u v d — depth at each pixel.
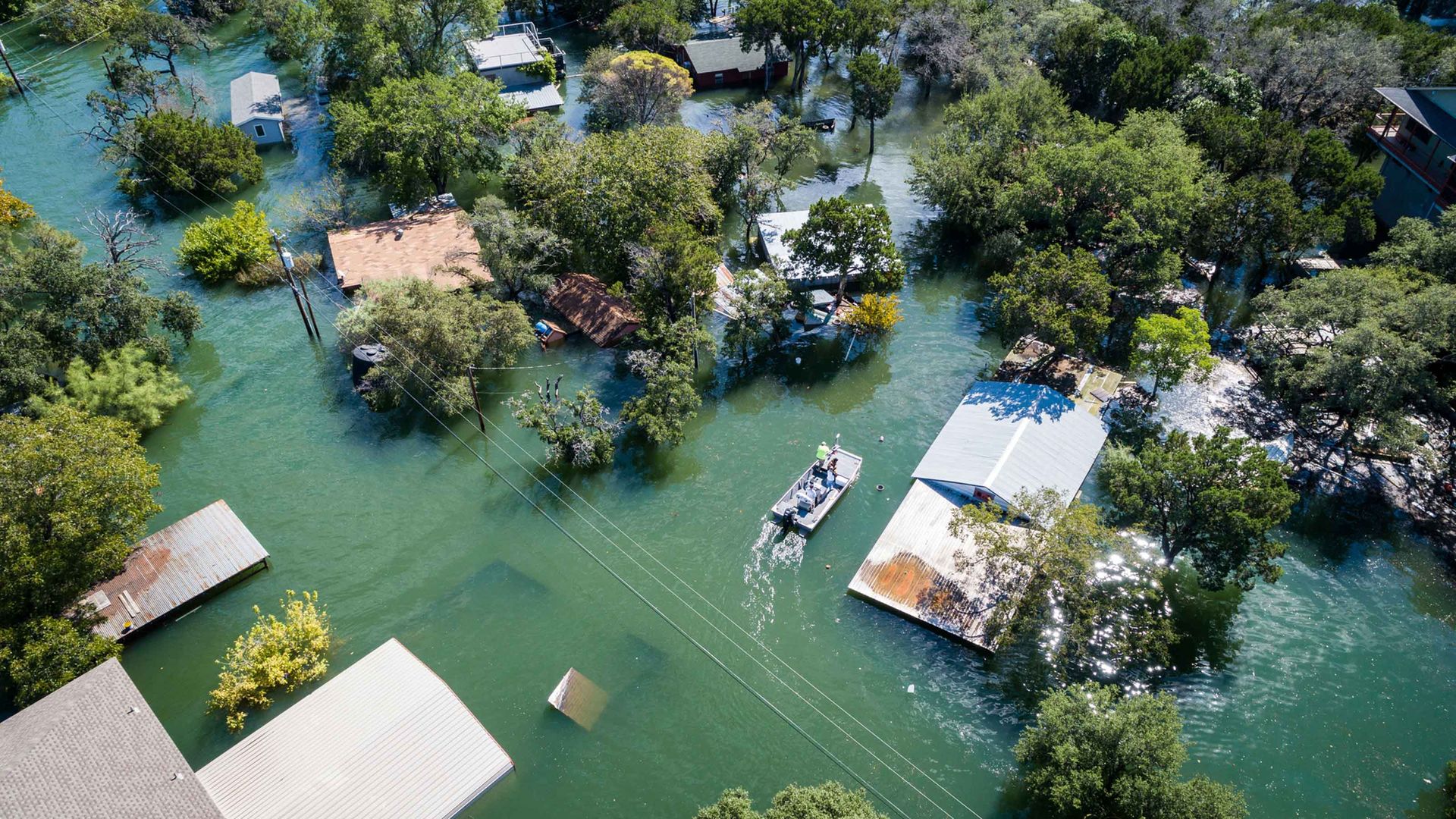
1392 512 63.53
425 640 54.28
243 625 55.22
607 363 77.06
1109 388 73.00
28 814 38.16
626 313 79.25
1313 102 108.62
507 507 63.56
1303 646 54.94
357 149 95.25
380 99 94.12
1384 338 62.69
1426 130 88.62
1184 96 105.94
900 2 129.38
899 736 49.75
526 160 91.00
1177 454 54.31
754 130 92.25
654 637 54.75
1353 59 101.75
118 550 52.69
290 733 45.69
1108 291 72.25
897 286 80.69
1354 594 58.19
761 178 93.12
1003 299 80.31
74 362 68.12
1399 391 62.12
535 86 121.00
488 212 81.44
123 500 52.66
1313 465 66.94
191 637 54.44
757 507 63.84
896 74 107.88
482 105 96.62
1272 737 50.12
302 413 71.38
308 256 87.62
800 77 125.75
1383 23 112.12
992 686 52.25
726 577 58.75
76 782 39.75
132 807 39.25
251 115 107.69
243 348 77.94
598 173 83.56
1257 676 53.19
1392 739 50.09
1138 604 56.41
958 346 80.38
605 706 50.72
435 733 46.47
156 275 86.44
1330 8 118.31
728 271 88.31
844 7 133.75
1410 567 59.81
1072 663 53.34
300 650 52.19
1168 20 121.50
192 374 75.00
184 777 40.72
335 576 58.38
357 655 53.38
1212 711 51.31
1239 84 105.50
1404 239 76.56
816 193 103.44
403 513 62.97
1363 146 103.12
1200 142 94.06
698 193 84.56
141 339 72.25
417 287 73.81
